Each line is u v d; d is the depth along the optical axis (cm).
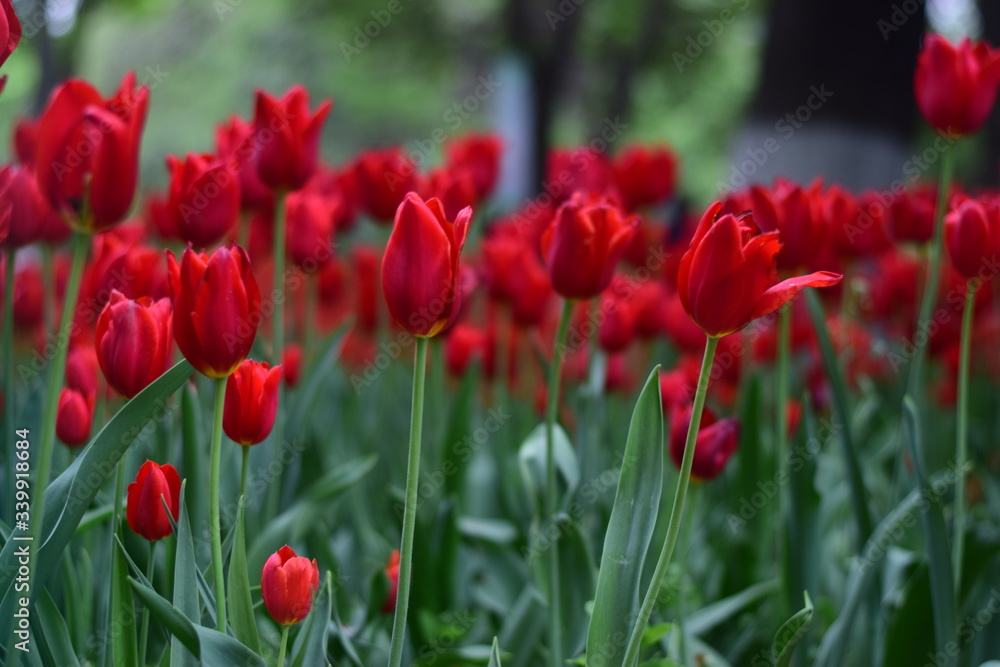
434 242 95
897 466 199
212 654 95
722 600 210
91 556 164
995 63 160
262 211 204
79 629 134
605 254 140
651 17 1512
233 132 185
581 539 158
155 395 103
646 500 111
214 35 1909
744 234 103
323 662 110
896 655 164
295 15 1558
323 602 111
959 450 157
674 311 246
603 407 232
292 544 177
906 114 486
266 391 113
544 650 175
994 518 246
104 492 167
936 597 151
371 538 223
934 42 162
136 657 115
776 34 497
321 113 167
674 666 146
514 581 217
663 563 101
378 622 169
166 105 1942
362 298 270
